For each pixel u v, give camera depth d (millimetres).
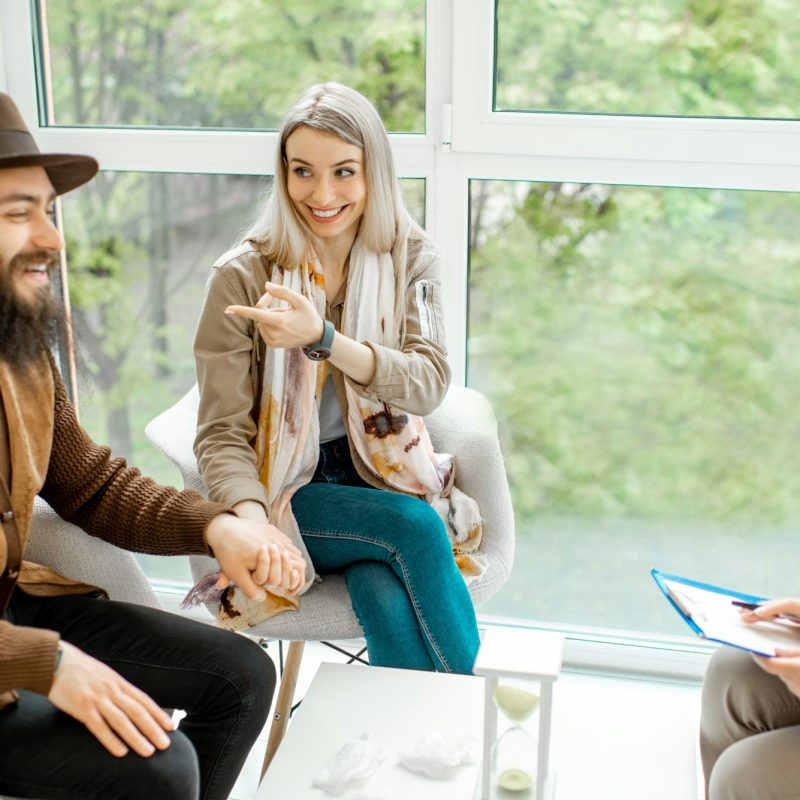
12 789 1354
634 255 2354
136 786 1340
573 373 2451
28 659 1338
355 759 1376
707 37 2229
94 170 1564
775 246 2301
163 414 2084
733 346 2371
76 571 1722
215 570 1924
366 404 1978
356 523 1826
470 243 2414
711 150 2242
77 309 2650
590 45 2270
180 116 2479
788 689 1566
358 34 2348
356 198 1936
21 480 1521
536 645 1312
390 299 2031
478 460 2053
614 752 1682
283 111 2430
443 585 1794
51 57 2494
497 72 2309
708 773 1647
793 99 2230
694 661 2432
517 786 1310
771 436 2404
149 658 1581
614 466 2484
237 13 2395
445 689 1575
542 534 2551
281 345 1807
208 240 2547
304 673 2469
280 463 1926
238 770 1601
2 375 1500
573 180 2314
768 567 2469
